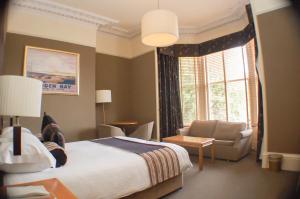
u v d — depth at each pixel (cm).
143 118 520
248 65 434
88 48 434
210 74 504
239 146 376
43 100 372
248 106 438
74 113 407
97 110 494
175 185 246
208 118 504
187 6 411
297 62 299
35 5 363
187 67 519
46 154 150
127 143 273
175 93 506
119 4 396
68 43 407
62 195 104
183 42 514
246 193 236
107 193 166
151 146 251
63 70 397
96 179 163
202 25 498
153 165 209
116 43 539
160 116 486
